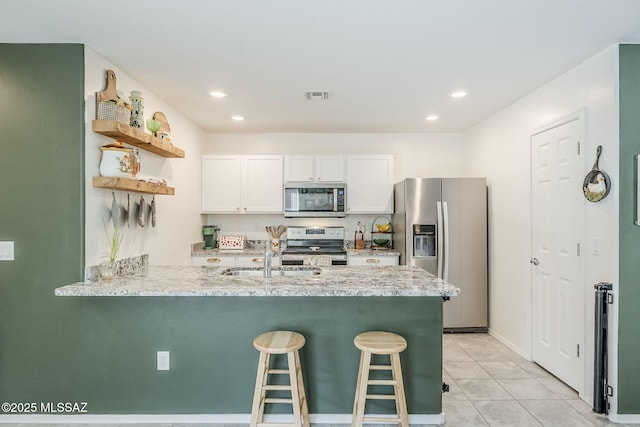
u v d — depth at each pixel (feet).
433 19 6.37
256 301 7.43
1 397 7.34
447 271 13.00
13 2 5.83
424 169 15.56
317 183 14.51
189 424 7.41
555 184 9.27
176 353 7.41
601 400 7.54
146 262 9.68
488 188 13.03
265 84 9.57
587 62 8.09
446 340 12.27
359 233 15.44
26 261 7.30
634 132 7.30
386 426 7.41
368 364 6.49
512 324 11.43
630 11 6.11
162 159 10.79
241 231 15.58
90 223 7.49
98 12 6.15
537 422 7.44
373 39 7.13
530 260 10.36
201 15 6.25
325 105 11.41
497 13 6.18
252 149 15.49
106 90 7.91
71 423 7.38
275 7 5.99
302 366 7.44
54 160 7.29
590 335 8.05
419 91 10.13
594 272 7.94
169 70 8.63
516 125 11.09
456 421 7.50
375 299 7.47
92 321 7.35
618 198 7.34
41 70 7.29
